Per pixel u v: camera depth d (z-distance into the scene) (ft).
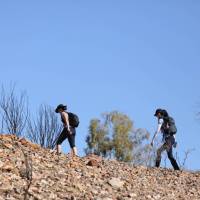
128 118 191.11
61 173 69.51
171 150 100.99
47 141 112.68
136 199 64.03
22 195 52.90
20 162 68.33
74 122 96.58
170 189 77.15
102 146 191.93
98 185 67.62
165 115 102.32
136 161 177.99
